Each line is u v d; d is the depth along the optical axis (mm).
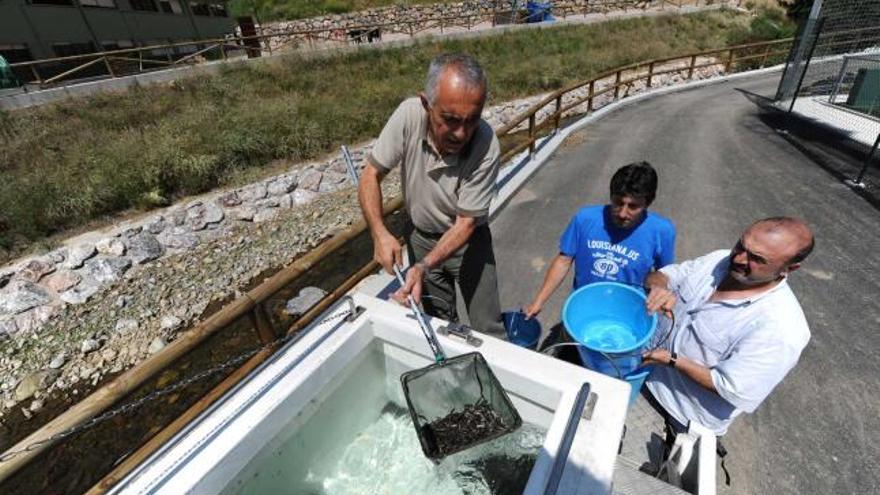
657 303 1704
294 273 1942
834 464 1956
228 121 9117
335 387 1712
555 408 1482
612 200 1789
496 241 3963
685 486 1509
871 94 7160
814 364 2490
